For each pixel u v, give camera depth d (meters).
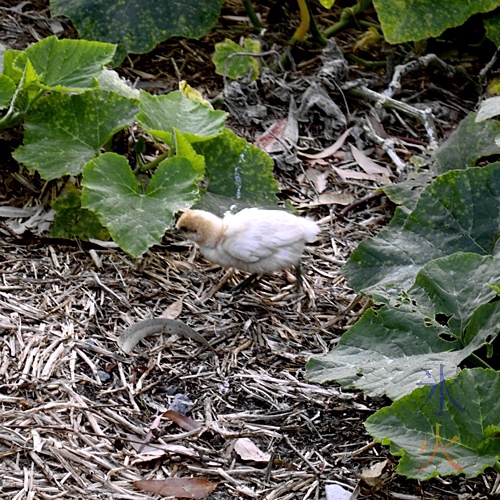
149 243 2.20
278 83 2.62
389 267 2.22
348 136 2.60
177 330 2.17
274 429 2.05
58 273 2.24
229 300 2.25
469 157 2.46
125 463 1.99
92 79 2.36
